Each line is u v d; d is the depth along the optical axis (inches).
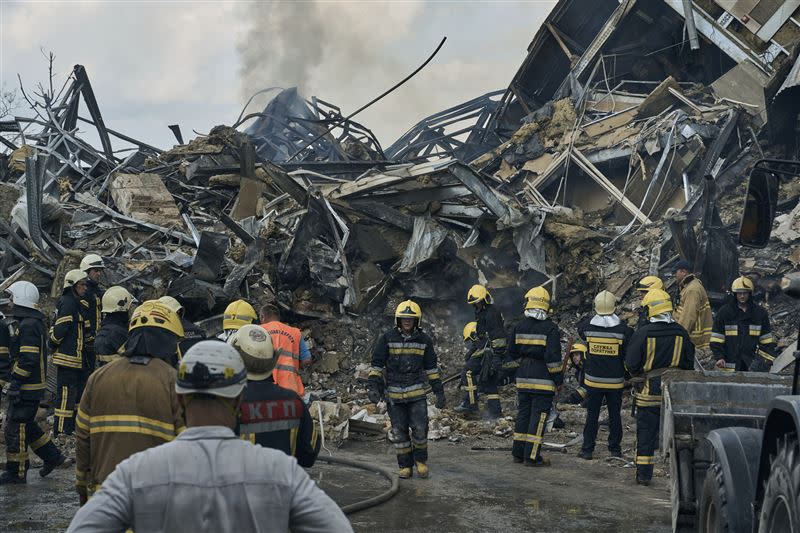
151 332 162.7
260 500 81.4
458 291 557.9
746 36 783.7
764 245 186.4
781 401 139.6
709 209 502.9
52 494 282.0
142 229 568.7
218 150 691.4
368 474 331.0
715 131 714.2
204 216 622.2
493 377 449.4
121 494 80.1
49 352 427.2
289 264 516.1
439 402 321.7
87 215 568.7
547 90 1005.8
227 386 87.1
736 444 184.5
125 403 157.9
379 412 454.9
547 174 767.7
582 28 934.4
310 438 148.9
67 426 370.3
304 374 505.0
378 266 565.3
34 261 493.0
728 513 175.3
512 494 297.3
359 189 570.3
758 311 390.3
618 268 592.4
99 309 360.2
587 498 293.4
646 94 868.0
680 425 229.6
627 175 751.1
